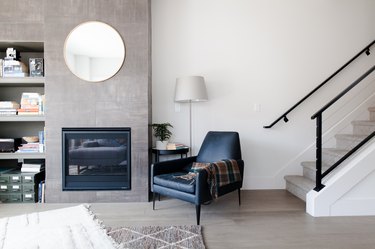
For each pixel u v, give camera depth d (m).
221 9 3.71
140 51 3.23
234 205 3.06
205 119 3.73
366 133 3.45
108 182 3.22
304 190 3.15
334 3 3.79
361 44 3.81
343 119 3.80
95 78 3.20
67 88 3.19
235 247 2.07
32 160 3.60
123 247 1.95
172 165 3.07
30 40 3.17
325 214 2.69
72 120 3.19
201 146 3.38
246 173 3.76
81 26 3.18
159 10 3.67
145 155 3.23
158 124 3.45
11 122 3.63
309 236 2.25
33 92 3.62
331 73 3.80
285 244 2.11
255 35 3.74
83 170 3.23
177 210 2.91
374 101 3.81
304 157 3.79
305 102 3.79
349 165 2.75
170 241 2.14
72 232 2.03
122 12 3.21
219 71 3.72
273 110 3.77
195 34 3.70
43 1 3.17
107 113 3.21
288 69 3.77
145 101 3.23
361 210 2.69
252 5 3.73
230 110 3.74
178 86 3.33
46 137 3.18
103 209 2.96
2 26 3.15
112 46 3.21
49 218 2.38
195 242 2.12
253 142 3.77
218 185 2.64
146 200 3.22
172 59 3.69
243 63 3.74
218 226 2.47
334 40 3.80
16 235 1.96
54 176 3.19
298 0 3.76
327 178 2.94
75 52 3.18
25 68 3.34
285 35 3.76
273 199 3.27
